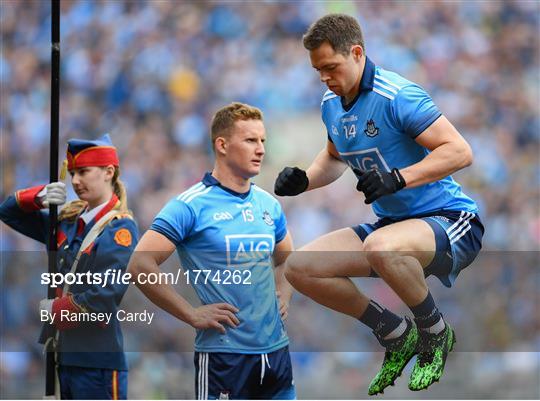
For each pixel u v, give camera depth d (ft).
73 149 48.16
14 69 154.81
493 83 150.71
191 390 49.93
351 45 42.93
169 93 149.18
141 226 131.13
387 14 153.89
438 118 42.47
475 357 63.10
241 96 148.77
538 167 139.74
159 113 147.54
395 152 43.80
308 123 144.15
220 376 44.14
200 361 44.52
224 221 44.78
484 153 138.92
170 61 151.84
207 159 141.59
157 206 133.59
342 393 57.82
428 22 154.20
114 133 146.30
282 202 123.95
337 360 58.29
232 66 151.43
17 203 50.26
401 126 43.06
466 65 151.43
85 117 149.18
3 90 152.46
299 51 152.66
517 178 137.59
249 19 155.33
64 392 47.01
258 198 46.11
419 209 44.78
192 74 151.02
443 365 44.24
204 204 44.86
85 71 152.66
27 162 144.25
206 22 155.43
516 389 63.36
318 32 42.75
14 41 157.69
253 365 44.27
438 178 41.68
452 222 44.37
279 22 155.53
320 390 57.77
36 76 154.92
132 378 49.88
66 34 156.76
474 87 149.48
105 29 156.04
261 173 137.18
